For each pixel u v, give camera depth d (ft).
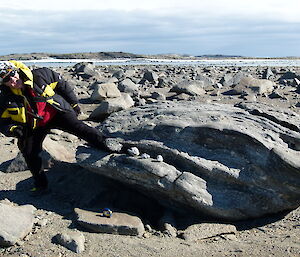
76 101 17.75
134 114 20.66
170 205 17.24
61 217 16.40
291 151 16.70
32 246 13.98
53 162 21.33
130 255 13.51
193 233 15.17
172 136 17.72
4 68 15.37
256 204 16.17
